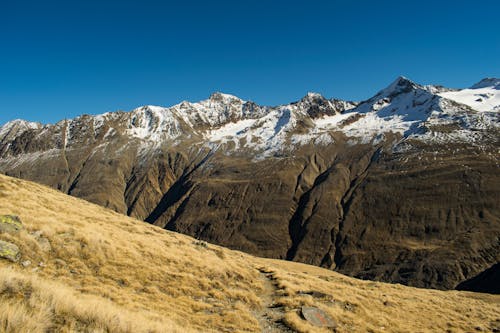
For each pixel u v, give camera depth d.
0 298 11.52
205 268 32.88
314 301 30.61
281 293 31.97
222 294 28.16
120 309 16.22
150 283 26.22
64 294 13.57
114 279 24.83
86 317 12.71
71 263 24.28
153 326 14.87
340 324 27.25
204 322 22.11
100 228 33.03
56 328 11.38
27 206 32.06
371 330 27.45
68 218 32.28
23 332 10.09
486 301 56.62
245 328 22.91
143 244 33.00
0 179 43.62
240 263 41.69
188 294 26.73
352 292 37.16
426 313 35.91
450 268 156.38
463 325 33.88
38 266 21.95
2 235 22.11
